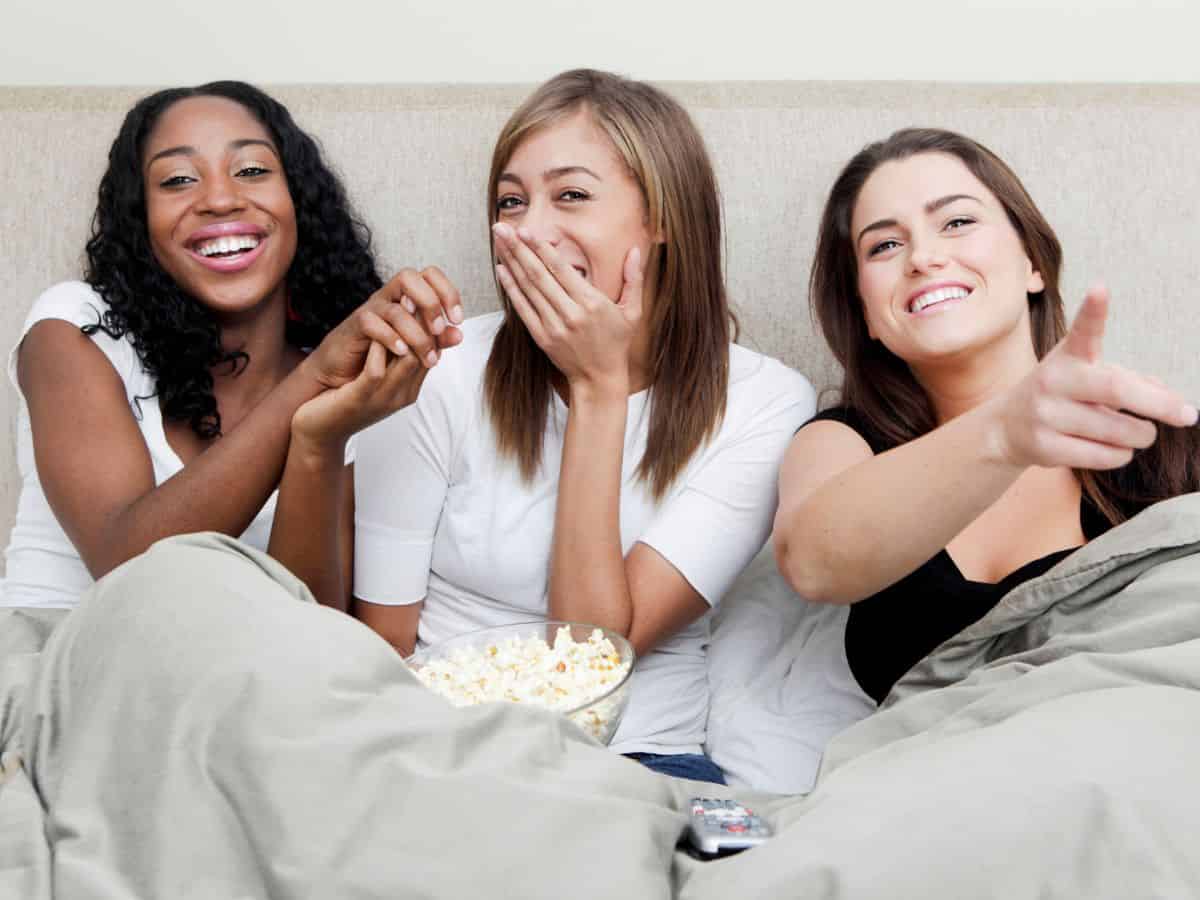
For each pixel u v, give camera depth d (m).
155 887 0.72
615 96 1.35
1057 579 1.08
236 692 0.78
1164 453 1.28
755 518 1.40
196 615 0.84
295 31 1.79
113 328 1.40
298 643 0.82
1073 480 1.31
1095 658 0.93
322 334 1.57
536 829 0.73
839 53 1.83
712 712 1.42
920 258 1.30
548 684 1.05
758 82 1.73
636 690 1.37
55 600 1.41
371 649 0.84
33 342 1.38
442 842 0.73
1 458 1.67
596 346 1.28
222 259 1.42
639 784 0.84
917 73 1.84
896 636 1.30
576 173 1.31
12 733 0.93
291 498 1.26
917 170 1.34
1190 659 0.90
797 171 1.69
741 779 1.31
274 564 0.98
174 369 1.42
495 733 0.82
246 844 0.74
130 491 1.31
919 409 1.40
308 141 1.55
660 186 1.33
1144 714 0.81
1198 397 1.72
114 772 0.78
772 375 1.46
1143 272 1.71
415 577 1.41
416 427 1.39
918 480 1.03
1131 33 1.83
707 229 1.39
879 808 0.76
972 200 1.32
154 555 0.93
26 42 1.77
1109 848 0.70
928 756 0.83
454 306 1.18
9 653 1.14
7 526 1.68
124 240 1.43
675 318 1.38
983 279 1.31
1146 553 1.05
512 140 1.35
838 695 1.42
